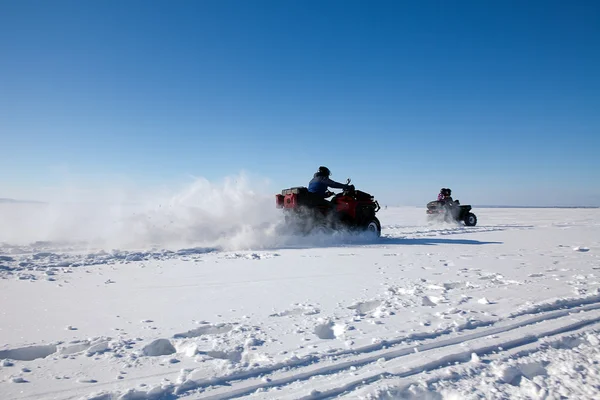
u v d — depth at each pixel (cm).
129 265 622
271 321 329
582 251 812
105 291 442
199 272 564
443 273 559
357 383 219
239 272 565
